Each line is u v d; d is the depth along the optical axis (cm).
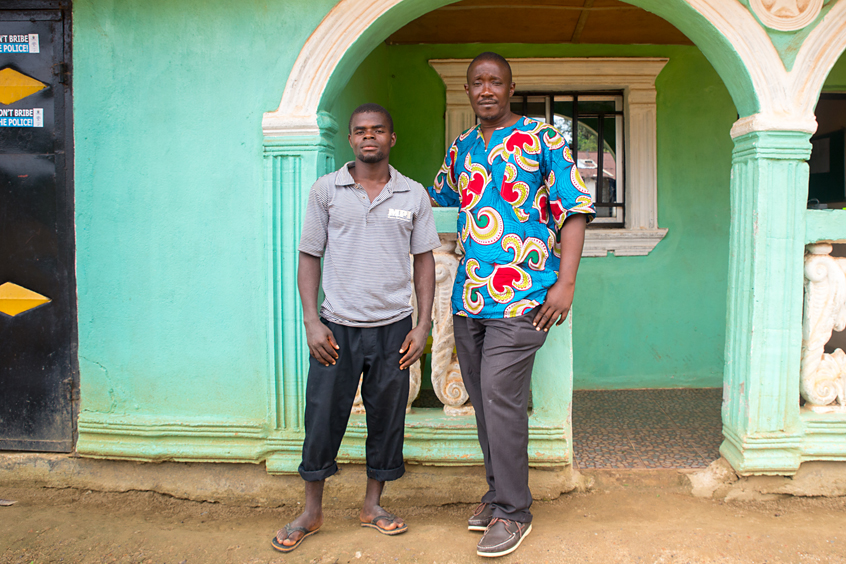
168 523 250
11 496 271
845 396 262
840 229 250
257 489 267
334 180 212
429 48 418
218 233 262
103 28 259
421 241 219
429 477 264
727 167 412
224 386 267
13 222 269
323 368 214
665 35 395
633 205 412
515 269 208
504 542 210
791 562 209
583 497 263
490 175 212
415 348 215
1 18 261
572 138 429
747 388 255
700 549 216
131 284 267
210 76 257
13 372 275
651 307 418
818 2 235
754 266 249
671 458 289
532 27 383
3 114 264
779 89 242
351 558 214
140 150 262
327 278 217
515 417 211
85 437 273
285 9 251
